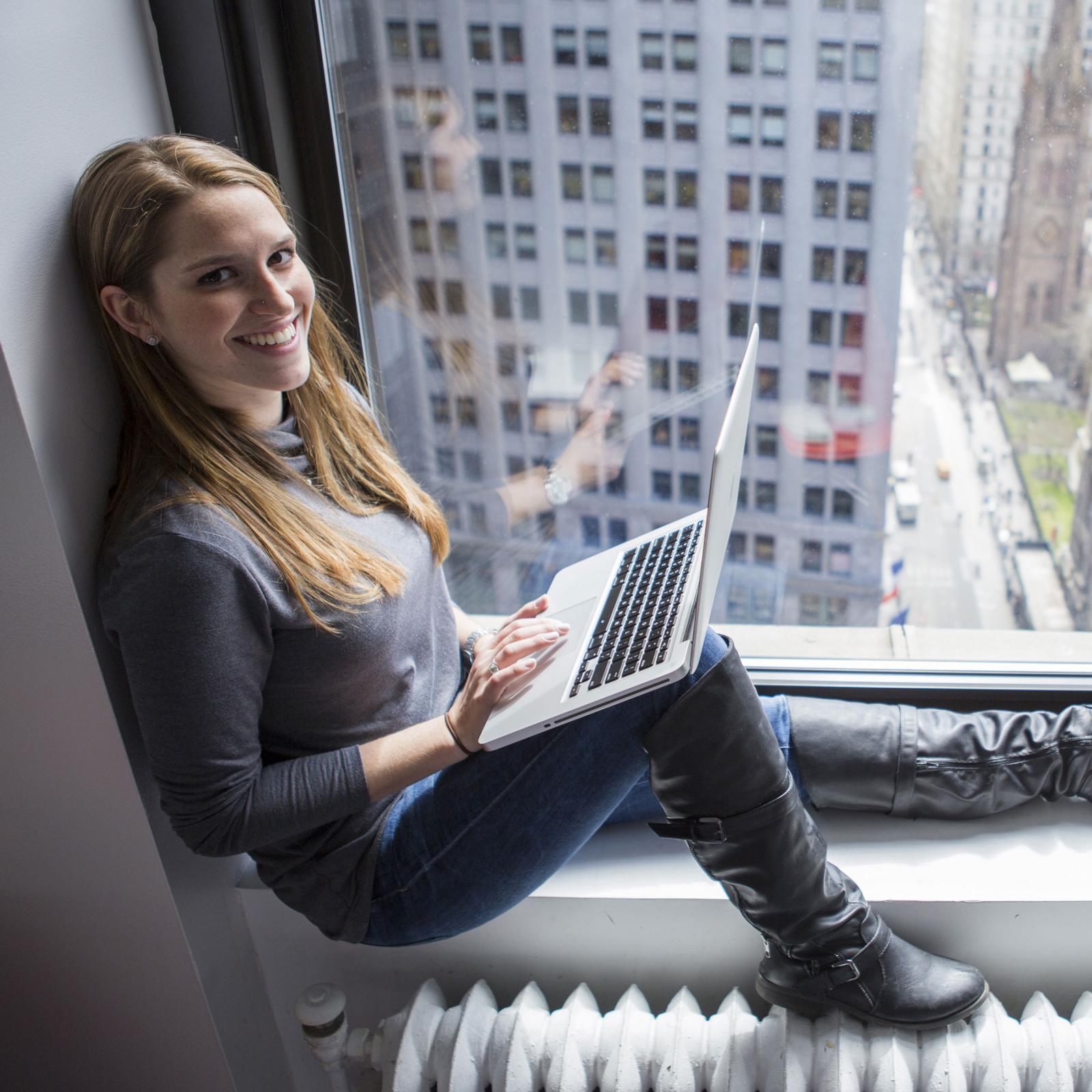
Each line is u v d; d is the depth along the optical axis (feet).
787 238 6.91
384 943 3.27
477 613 7.18
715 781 2.95
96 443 2.91
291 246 2.76
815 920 3.12
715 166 6.40
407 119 5.33
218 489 2.69
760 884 3.06
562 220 6.68
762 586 9.27
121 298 2.68
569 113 6.21
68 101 2.77
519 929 3.64
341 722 2.99
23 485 2.69
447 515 7.00
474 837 3.04
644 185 6.70
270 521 2.74
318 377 3.14
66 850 3.22
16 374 2.57
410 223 5.67
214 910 3.51
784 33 5.90
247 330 2.67
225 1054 3.58
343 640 2.84
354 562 2.88
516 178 6.31
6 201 2.52
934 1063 3.11
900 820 3.76
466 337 6.56
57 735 3.02
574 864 3.65
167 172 2.56
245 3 3.23
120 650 2.88
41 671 2.93
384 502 3.24
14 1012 3.60
